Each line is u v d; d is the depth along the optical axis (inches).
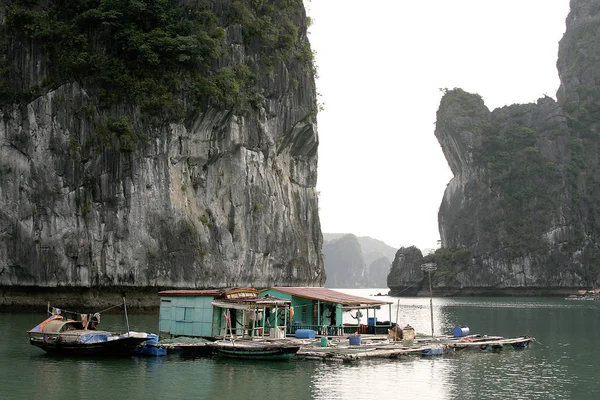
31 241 2333.9
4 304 2299.5
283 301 1423.5
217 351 1270.9
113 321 1984.5
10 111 2394.2
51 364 1138.7
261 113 3046.3
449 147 7160.4
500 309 3599.9
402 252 7027.6
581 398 986.7
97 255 2397.9
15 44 2459.4
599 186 6520.7
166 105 2551.7
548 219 6348.4
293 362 1226.0
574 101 6958.7
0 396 891.4
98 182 2412.6
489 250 6461.6
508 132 6894.7
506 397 985.5
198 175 2775.6
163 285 2506.2
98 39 2536.9
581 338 1865.2
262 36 3063.5
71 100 2429.9
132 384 983.0
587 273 6235.2
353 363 1240.2
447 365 1268.5
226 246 2824.8
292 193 3432.6
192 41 2588.6
